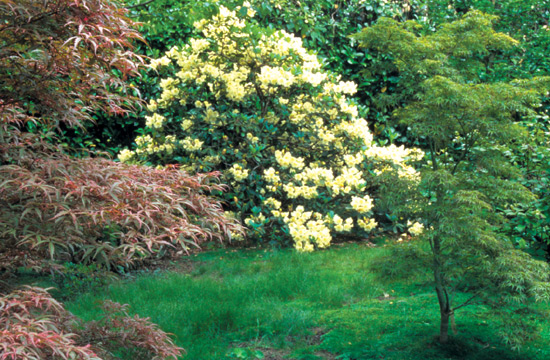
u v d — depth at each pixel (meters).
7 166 2.01
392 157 6.29
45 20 2.06
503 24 7.86
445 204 3.29
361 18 7.91
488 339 3.54
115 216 2.04
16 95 2.38
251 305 4.21
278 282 4.69
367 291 4.54
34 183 1.90
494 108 3.23
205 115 6.50
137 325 2.50
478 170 3.44
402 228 6.56
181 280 4.93
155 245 2.13
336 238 6.73
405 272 3.44
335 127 6.62
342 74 7.77
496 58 7.98
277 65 6.55
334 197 6.61
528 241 5.15
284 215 6.00
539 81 3.28
